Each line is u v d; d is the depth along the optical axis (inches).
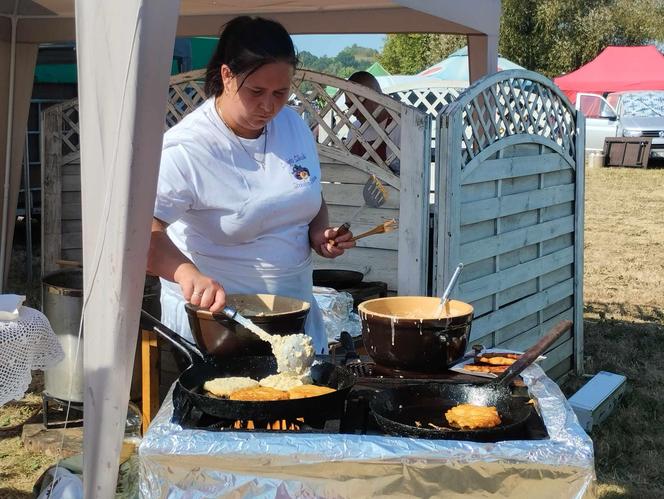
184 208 82.3
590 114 737.6
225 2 182.4
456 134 148.9
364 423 63.1
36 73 298.8
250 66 77.1
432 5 155.3
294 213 88.1
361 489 56.1
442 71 509.7
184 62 318.0
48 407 163.8
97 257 70.6
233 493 56.6
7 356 93.0
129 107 66.3
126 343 70.1
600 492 137.8
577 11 1131.9
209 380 70.9
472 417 61.6
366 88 158.4
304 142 90.3
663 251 370.9
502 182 168.4
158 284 138.7
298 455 55.8
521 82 175.2
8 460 142.3
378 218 159.6
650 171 668.7
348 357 77.9
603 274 323.0
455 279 79.4
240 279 87.5
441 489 56.0
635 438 161.8
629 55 824.3
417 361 72.9
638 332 239.8
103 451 71.9
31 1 195.6
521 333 178.7
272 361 73.7
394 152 155.9
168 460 56.6
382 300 80.0
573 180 197.5
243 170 84.5
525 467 55.6
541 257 184.7
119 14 66.8
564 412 64.1
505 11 1130.0
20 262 308.7
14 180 217.2
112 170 68.2
